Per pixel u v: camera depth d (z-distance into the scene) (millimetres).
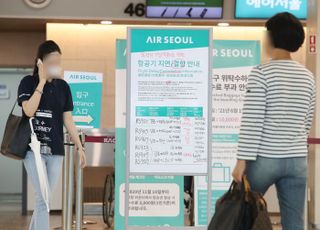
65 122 5512
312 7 8594
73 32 10320
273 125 3699
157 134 5125
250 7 9633
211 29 5094
